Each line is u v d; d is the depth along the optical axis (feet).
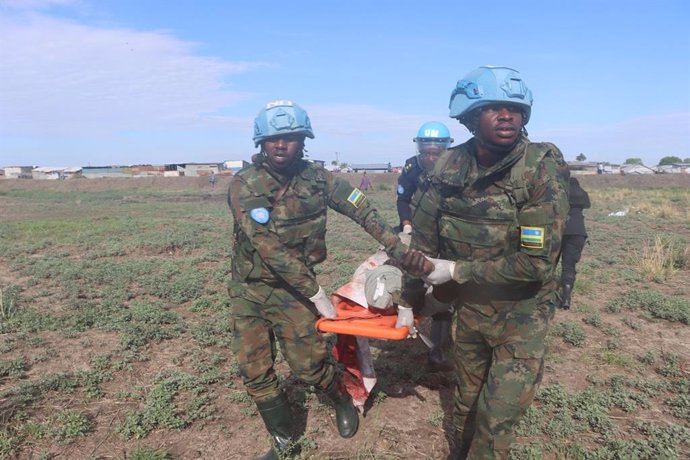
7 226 51.11
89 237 42.24
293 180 10.24
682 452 11.30
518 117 8.02
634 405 13.26
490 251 8.60
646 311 21.07
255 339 10.85
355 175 202.49
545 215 7.95
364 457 11.28
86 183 203.41
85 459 11.18
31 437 11.86
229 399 13.80
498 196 8.38
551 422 12.28
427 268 8.66
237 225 10.59
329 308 10.32
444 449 11.68
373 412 13.20
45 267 29.25
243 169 10.36
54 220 60.18
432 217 9.26
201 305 22.16
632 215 64.64
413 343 17.63
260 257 10.32
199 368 15.67
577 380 15.05
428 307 11.25
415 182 16.35
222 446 11.83
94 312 20.62
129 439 11.98
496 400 8.28
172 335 18.54
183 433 12.26
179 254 35.24
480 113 8.13
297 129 9.66
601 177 179.22
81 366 15.96
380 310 11.30
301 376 10.86
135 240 38.73
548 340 17.74
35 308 21.66
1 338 18.04
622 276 27.30
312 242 10.59
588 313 20.95
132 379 15.06
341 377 12.71
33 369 15.72
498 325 8.77
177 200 114.62
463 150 8.87
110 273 27.63
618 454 11.03
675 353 16.99
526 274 8.02
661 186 167.73
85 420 12.42
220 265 30.96
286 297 10.55
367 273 12.39
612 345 17.46
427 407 13.53
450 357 15.62
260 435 12.26
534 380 8.37
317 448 11.69
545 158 8.20
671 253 31.27
